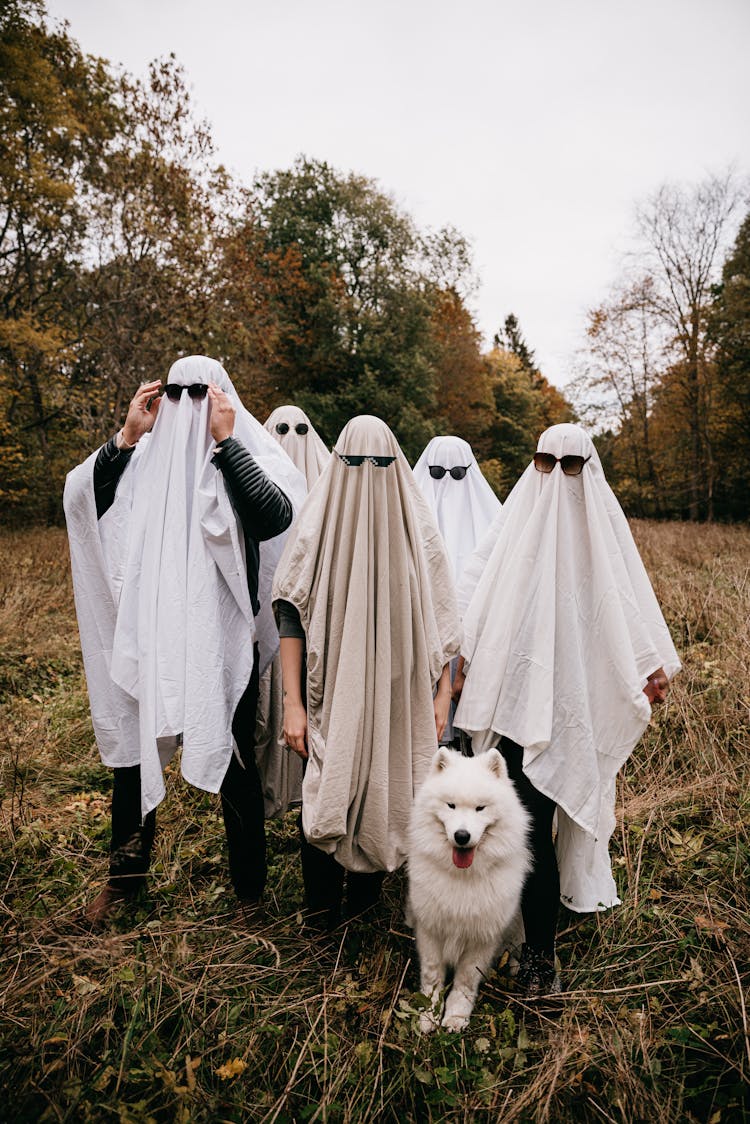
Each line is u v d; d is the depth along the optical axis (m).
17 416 18.52
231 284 16.69
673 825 3.52
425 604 2.67
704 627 6.39
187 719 2.60
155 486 2.82
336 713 2.48
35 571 9.16
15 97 15.60
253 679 2.91
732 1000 2.28
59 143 16.42
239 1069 1.98
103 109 16.53
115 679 2.73
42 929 2.35
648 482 30.73
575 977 2.50
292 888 3.06
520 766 2.85
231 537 2.73
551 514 2.76
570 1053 2.08
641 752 4.26
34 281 18.30
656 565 9.69
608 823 2.77
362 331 27.73
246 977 2.34
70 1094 1.87
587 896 2.76
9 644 6.38
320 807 2.44
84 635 2.91
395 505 2.61
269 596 3.04
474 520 4.43
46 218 16.06
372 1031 2.21
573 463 2.79
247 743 2.86
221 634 2.72
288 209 28.92
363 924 2.74
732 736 4.21
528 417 41.91
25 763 4.10
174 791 3.82
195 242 15.90
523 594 2.78
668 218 25.94
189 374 2.86
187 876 3.08
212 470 2.77
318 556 2.61
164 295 15.82
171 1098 1.92
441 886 2.43
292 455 4.46
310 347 26.73
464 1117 1.95
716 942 2.64
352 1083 2.03
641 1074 2.06
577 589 2.77
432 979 2.49
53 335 15.77
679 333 26.78
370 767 2.53
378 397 26.45
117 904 2.80
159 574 2.75
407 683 2.60
